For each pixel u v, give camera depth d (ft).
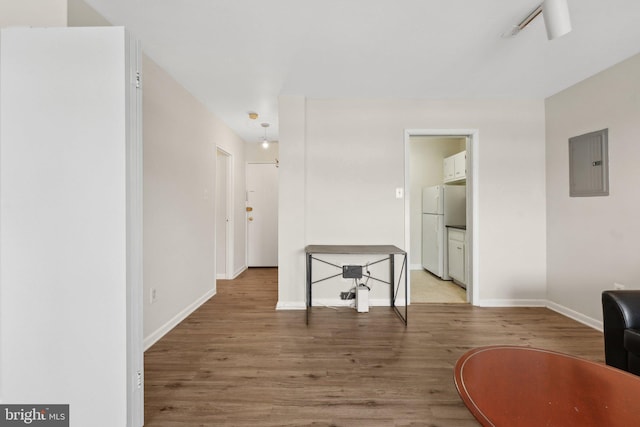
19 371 4.15
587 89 8.82
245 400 5.33
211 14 5.97
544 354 4.28
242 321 9.20
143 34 6.63
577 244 9.15
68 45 4.14
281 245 10.29
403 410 5.08
